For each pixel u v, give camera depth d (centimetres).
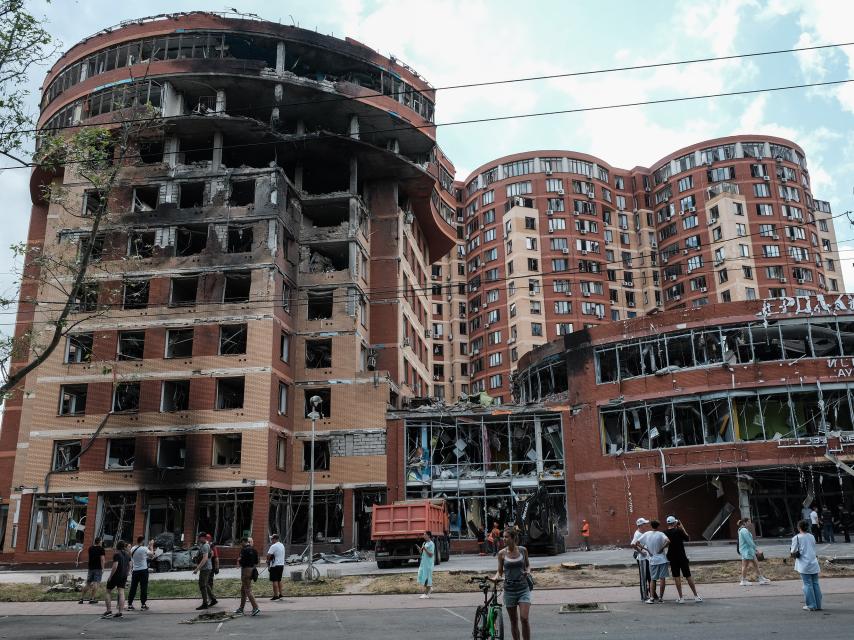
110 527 4294
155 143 5047
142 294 4709
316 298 5009
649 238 9206
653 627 1441
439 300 9350
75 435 4366
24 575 3609
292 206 5044
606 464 4166
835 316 3934
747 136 8819
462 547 4241
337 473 4566
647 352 4234
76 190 4856
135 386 4541
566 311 8519
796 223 8525
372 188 5578
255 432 4250
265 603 2094
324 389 4759
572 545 4181
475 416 4519
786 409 3981
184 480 4212
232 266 4597
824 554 2719
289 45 5109
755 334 4069
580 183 9081
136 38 5047
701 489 4038
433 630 1527
